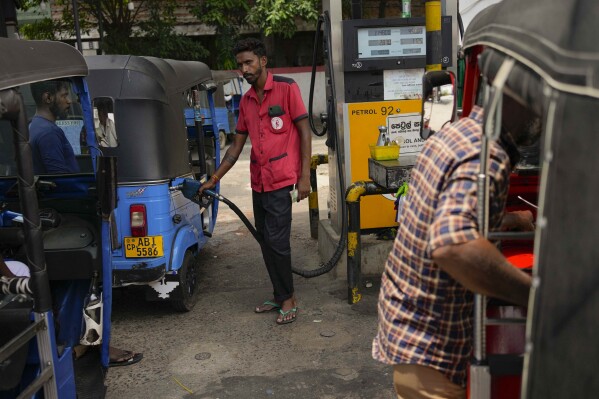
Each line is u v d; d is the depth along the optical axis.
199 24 17.45
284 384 3.59
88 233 3.47
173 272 4.50
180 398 3.49
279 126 4.30
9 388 2.43
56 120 3.89
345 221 4.82
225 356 4.00
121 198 4.30
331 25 5.03
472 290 1.62
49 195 3.58
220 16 16.17
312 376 3.67
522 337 1.94
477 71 2.52
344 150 5.25
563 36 1.33
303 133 4.37
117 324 4.64
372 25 4.99
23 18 16.05
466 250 1.56
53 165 3.76
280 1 15.62
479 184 1.59
